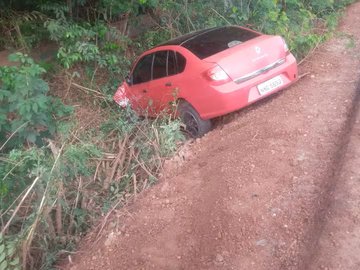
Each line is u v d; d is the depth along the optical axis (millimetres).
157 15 11031
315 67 8141
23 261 3992
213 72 5973
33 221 4191
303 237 3787
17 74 5859
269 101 6844
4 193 4414
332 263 3369
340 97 6414
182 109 6605
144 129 6227
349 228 3682
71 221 4750
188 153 5957
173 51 6648
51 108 6348
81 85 9070
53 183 4480
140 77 7434
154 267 3947
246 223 4082
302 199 4254
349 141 4996
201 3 10648
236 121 6430
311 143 5234
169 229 4391
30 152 4664
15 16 9195
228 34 6840
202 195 4773
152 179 5457
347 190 4145
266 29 9445
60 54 8672
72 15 9742
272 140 5469
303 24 9500
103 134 6520
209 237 4070
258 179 4703
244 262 3676
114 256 4242
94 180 5395
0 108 5820
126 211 4879
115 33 9727
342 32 10188
